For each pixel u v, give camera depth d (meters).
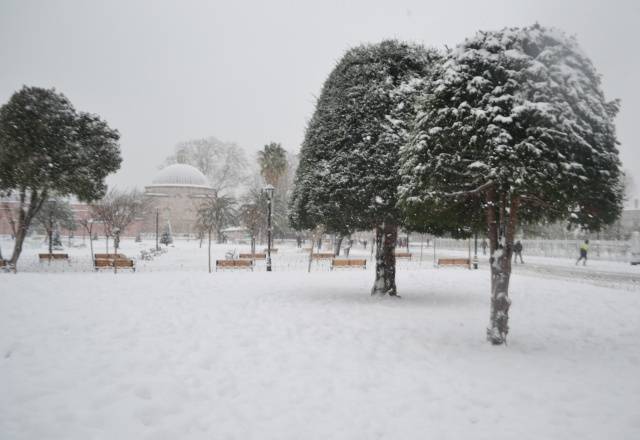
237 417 4.20
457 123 6.54
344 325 8.31
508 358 6.31
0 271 17.33
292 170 68.88
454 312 9.90
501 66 6.45
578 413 4.43
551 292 12.80
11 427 3.87
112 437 3.77
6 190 19.81
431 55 12.17
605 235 36.66
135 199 50.75
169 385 4.88
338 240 29.02
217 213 43.19
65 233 56.00
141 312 8.91
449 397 4.80
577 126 6.12
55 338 6.69
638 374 5.67
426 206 7.65
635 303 11.01
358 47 12.48
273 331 7.62
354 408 4.46
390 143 10.53
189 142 78.12
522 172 6.06
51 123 18.72
